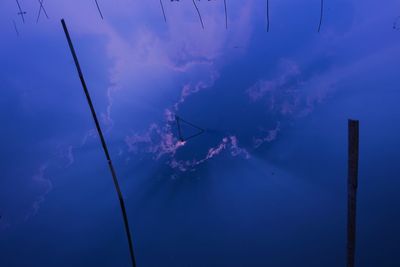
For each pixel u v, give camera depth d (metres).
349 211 3.38
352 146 3.10
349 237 3.50
